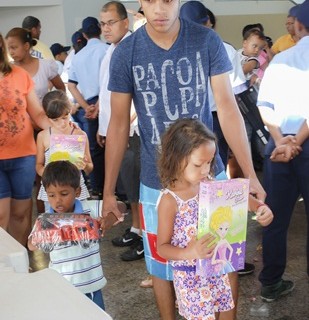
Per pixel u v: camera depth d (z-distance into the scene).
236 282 2.50
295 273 3.81
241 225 2.07
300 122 3.10
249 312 3.33
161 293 2.59
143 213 2.57
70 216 2.44
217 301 2.28
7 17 9.68
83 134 3.84
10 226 3.89
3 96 3.53
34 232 2.44
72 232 2.41
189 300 2.24
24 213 3.87
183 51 2.36
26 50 4.75
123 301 3.56
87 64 5.34
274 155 3.05
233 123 2.47
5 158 3.61
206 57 2.38
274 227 3.31
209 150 2.07
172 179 2.15
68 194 2.55
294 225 4.76
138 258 4.19
